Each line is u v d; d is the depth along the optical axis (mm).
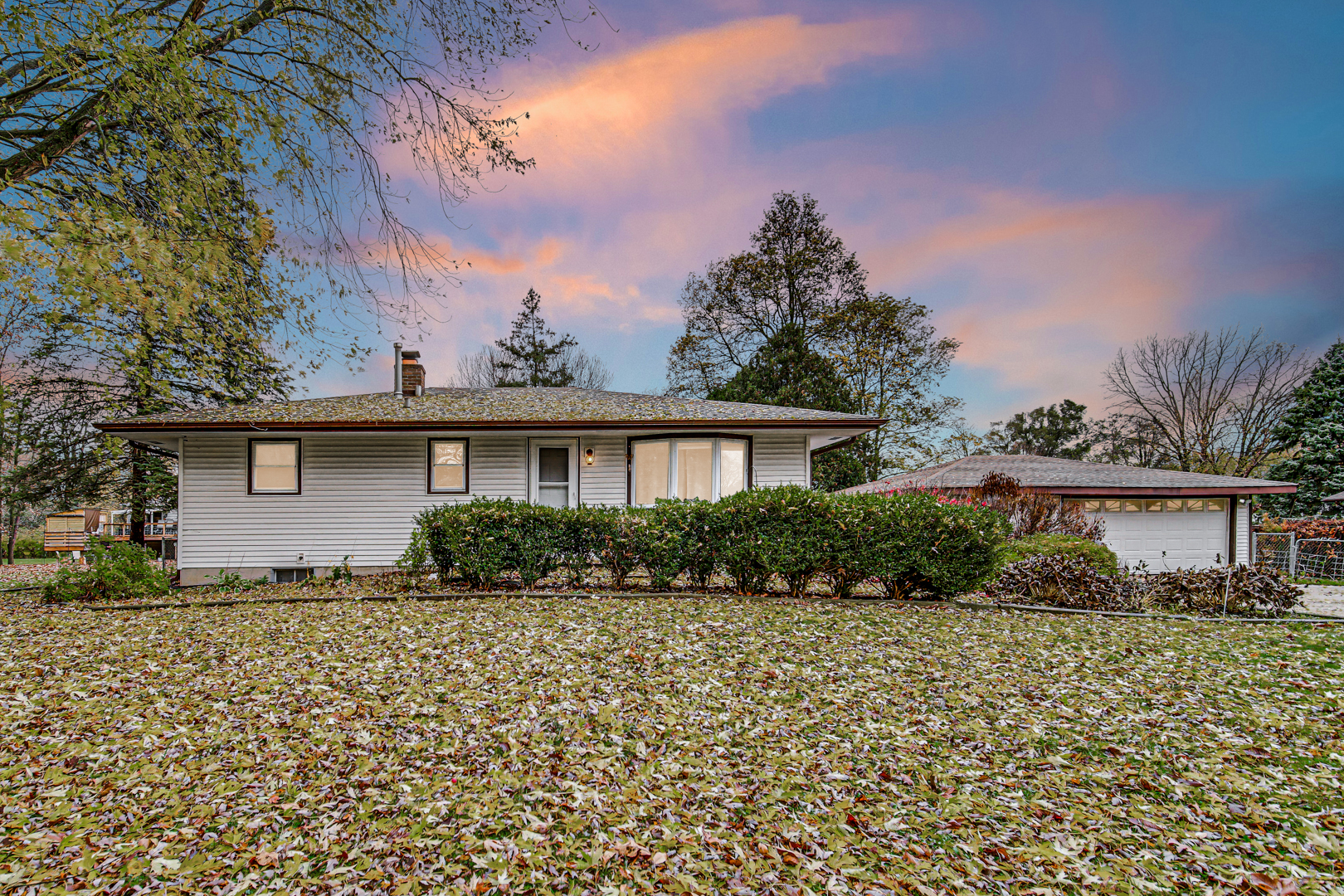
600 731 4145
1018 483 14008
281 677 5219
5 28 5859
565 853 2777
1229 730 4285
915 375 28031
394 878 2578
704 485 11891
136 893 2457
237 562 11625
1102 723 4391
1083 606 8953
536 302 36062
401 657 5797
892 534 8625
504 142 8516
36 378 13852
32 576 15484
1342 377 25938
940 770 3656
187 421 10836
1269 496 26078
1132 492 14820
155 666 5539
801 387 25156
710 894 2514
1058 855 2795
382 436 12109
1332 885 2570
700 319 30328
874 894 2506
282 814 3082
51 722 4238
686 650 6059
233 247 6656
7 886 2469
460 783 3408
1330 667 5855
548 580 9898
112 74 6047
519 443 12328
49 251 4785
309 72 7754
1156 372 32250
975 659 5984
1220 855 2793
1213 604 8961
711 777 3529
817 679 5273
